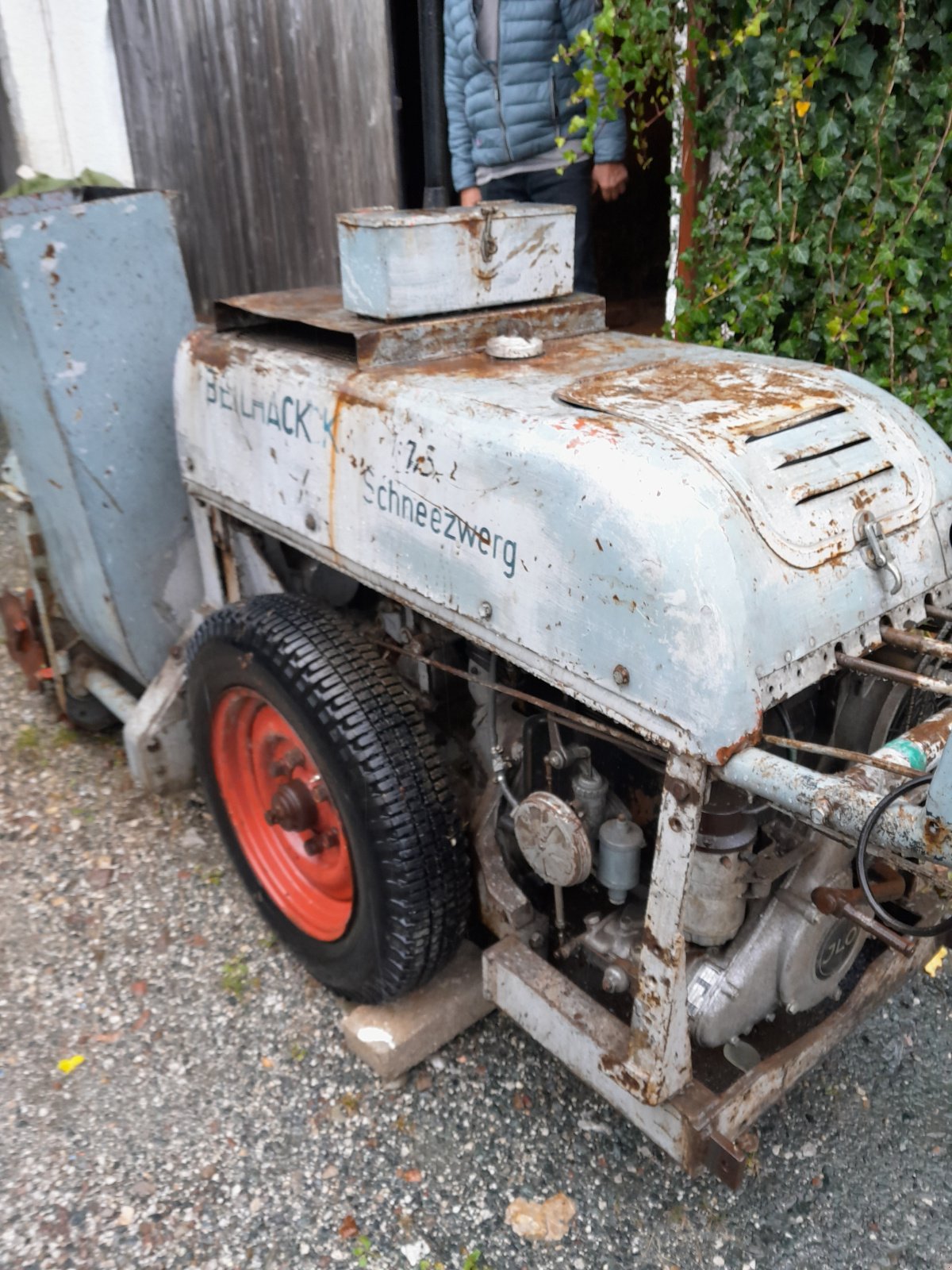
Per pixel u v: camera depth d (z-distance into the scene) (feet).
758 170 10.21
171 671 9.33
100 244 7.79
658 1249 5.95
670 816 4.75
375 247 6.23
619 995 6.28
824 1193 6.26
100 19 14.61
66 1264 5.91
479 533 5.32
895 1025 7.39
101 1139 6.65
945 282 9.75
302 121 14.80
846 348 10.37
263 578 8.20
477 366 6.36
